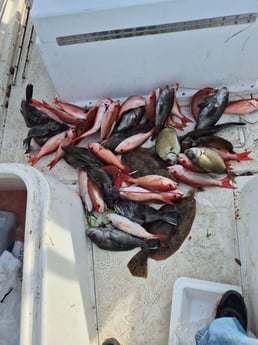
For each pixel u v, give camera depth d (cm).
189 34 155
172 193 174
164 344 159
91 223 176
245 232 166
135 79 182
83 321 152
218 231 171
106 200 177
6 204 169
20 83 212
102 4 141
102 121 185
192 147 179
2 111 206
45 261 122
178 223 174
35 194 133
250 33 156
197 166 174
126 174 183
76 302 146
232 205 175
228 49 165
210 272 167
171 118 191
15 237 165
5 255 154
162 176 179
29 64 216
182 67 175
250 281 156
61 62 168
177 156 176
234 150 184
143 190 177
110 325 165
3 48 216
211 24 151
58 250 134
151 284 168
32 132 193
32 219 129
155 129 186
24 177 136
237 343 124
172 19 147
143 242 170
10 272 151
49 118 196
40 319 115
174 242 172
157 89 185
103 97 195
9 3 229
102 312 167
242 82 188
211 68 177
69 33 151
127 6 140
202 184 177
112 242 172
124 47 160
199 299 162
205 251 169
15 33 220
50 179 147
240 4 142
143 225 175
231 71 179
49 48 159
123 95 194
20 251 160
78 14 143
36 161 191
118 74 178
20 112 206
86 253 173
